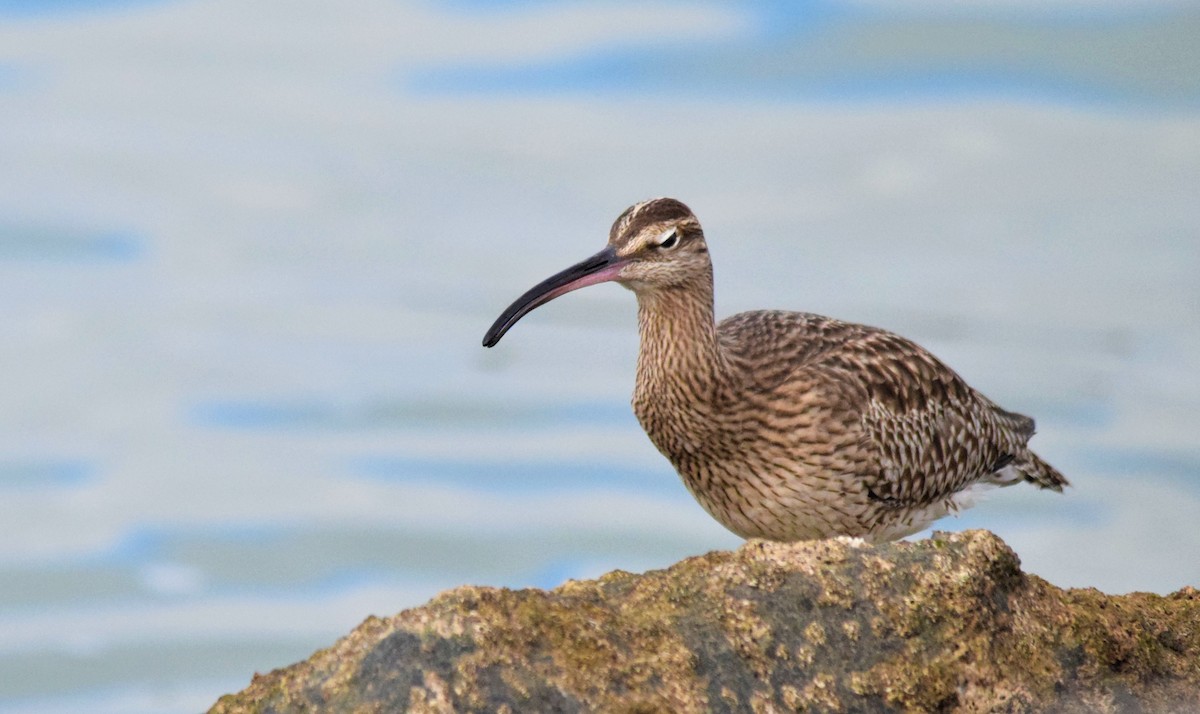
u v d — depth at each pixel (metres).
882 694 11.78
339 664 10.84
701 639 11.61
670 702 11.12
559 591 11.79
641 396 17.97
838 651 11.84
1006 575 12.45
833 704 11.62
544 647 11.07
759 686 11.54
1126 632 12.63
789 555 12.23
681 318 17.42
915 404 18.30
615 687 11.04
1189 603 13.23
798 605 11.95
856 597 12.05
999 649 12.17
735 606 11.86
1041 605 12.53
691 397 17.38
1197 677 12.66
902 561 12.27
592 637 11.23
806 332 18.22
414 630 10.91
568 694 10.84
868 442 17.47
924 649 11.98
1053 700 12.17
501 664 10.84
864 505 17.81
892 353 18.55
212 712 10.84
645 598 11.88
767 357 17.62
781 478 17.39
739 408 17.30
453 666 10.76
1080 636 12.44
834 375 17.56
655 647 11.44
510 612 11.17
